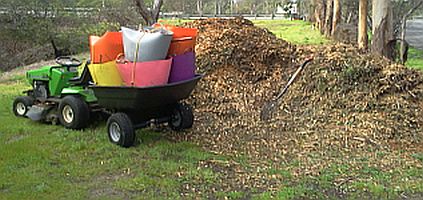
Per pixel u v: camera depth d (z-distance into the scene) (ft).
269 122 22.56
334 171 16.52
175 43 18.88
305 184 15.33
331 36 66.80
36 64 56.24
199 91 25.52
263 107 24.29
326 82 23.20
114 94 18.58
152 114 20.57
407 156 18.20
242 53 27.99
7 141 20.57
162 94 18.57
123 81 18.43
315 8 89.76
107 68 18.56
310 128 21.17
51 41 72.74
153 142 20.01
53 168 16.88
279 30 86.38
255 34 30.27
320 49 27.09
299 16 132.05
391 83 22.45
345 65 23.38
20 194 14.48
